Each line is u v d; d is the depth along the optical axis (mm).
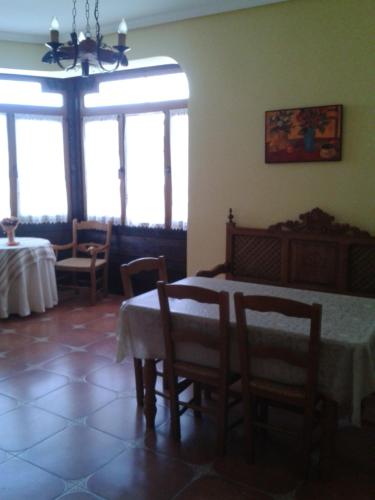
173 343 2338
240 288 2803
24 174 5105
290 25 3529
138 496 1985
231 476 2113
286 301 1934
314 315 1877
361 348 1875
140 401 2742
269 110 3699
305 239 3594
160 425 2541
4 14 4000
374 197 3395
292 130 3602
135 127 4887
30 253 4414
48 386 2996
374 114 3320
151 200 4910
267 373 2129
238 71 3791
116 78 4906
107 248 5043
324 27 3408
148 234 4988
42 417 2617
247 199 3900
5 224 4473
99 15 4004
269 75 3666
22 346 3695
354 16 3301
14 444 2355
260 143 3783
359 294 3418
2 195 5062
